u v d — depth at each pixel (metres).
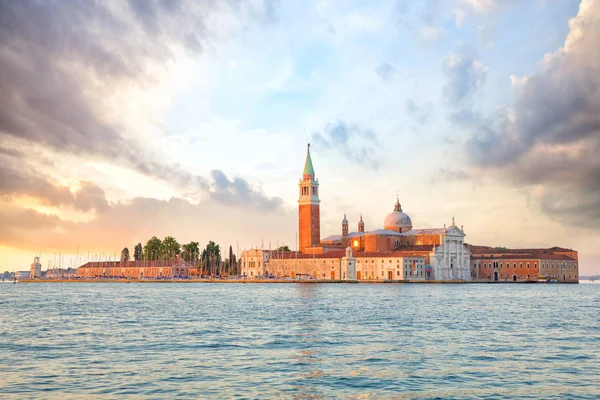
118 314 139.75
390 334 97.81
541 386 59.78
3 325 113.44
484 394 56.84
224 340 90.25
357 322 117.75
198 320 123.00
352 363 70.94
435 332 100.88
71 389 58.22
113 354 77.38
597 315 137.62
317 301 189.62
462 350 80.62
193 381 61.56
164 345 85.12
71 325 113.31
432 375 64.50
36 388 58.59
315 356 75.56
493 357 75.12
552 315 137.25
